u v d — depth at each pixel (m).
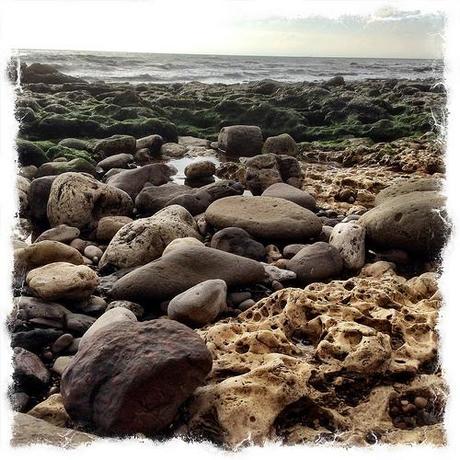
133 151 5.00
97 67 16.45
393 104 7.45
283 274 2.21
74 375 1.29
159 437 1.22
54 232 2.68
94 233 2.80
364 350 1.43
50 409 1.33
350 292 1.83
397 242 2.36
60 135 5.57
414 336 1.60
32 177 3.78
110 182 3.48
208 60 25.22
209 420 1.28
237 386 1.31
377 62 35.38
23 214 2.99
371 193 3.54
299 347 1.60
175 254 2.08
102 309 1.95
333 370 1.43
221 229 2.67
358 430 1.29
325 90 7.98
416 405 1.37
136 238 2.38
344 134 6.22
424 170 4.20
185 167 4.55
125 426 1.19
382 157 4.77
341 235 2.40
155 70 17.22
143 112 6.37
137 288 1.97
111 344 1.30
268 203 2.79
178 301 1.81
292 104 7.62
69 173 2.96
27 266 2.10
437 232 2.28
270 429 1.25
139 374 1.22
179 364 1.24
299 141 6.35
